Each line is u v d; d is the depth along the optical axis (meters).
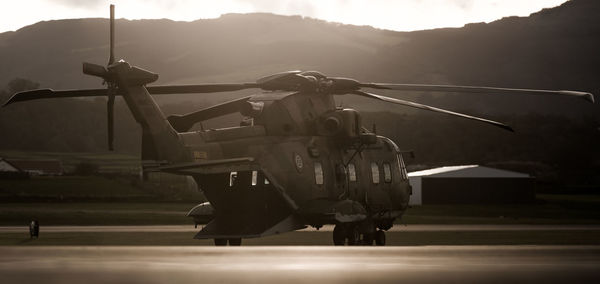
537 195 192.88
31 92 40.00
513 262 9.22
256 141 46.28
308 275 8.09
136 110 41.16
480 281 7.61
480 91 43.50
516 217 119.38
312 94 50.62
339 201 48.50
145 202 138.12
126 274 8.02
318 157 49.06
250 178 46.25
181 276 7.93
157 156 42.00
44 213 96.94
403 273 8.27
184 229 71.06
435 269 8.57
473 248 10.99
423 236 60.31
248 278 7.83
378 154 55.69
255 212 46.16
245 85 48.62
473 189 159.00
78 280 7.51
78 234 60.50
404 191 57.59
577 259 9.55
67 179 174.25
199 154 44.31
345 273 8.25
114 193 156.12
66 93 40.75
